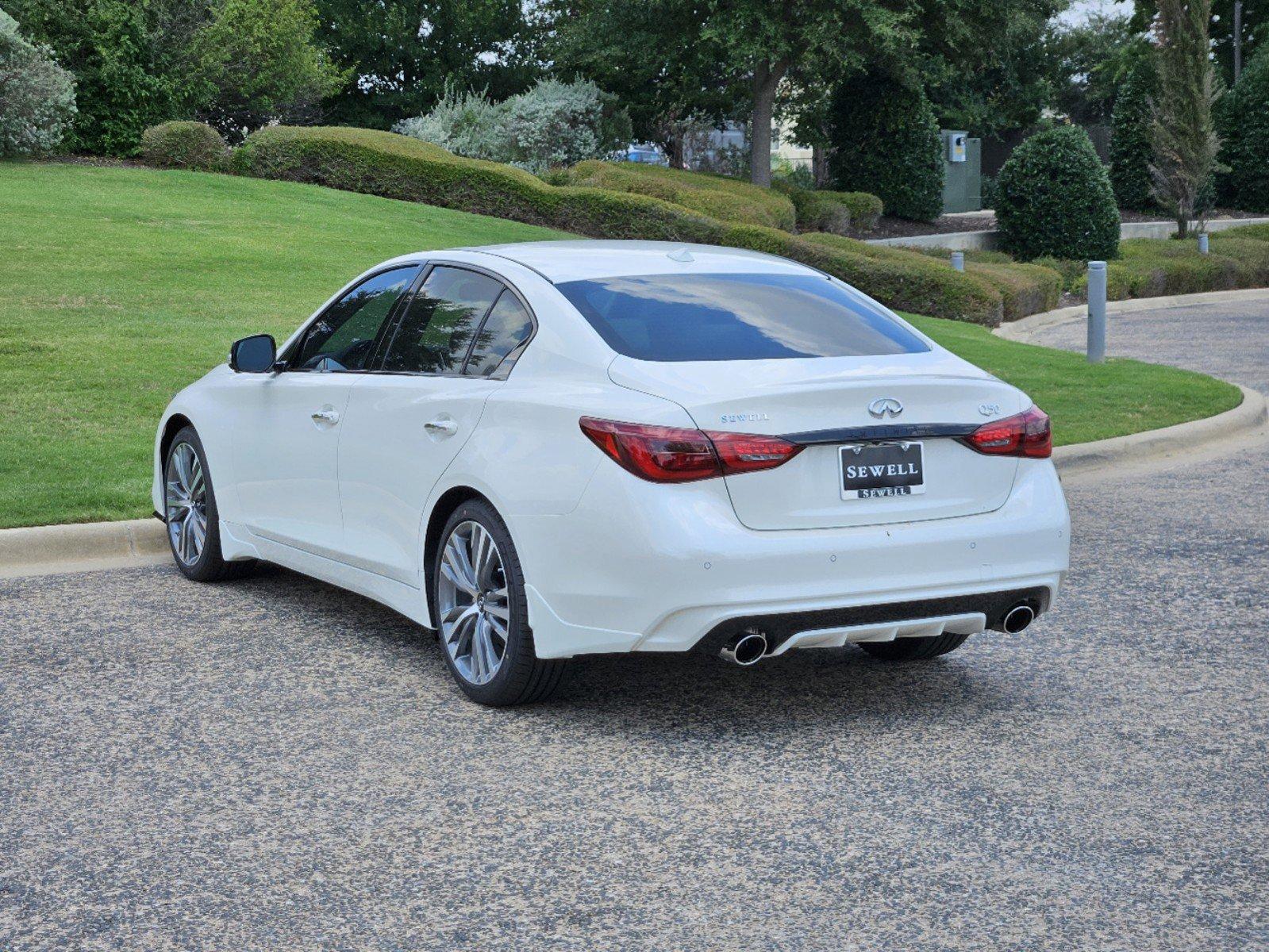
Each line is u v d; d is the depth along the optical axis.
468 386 4.88
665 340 4.61
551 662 4.57
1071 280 29.94
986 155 56.41
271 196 22.22
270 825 3.78
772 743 4.43
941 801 3.93
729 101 39.12
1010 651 5.52
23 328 12.69
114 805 3.92
